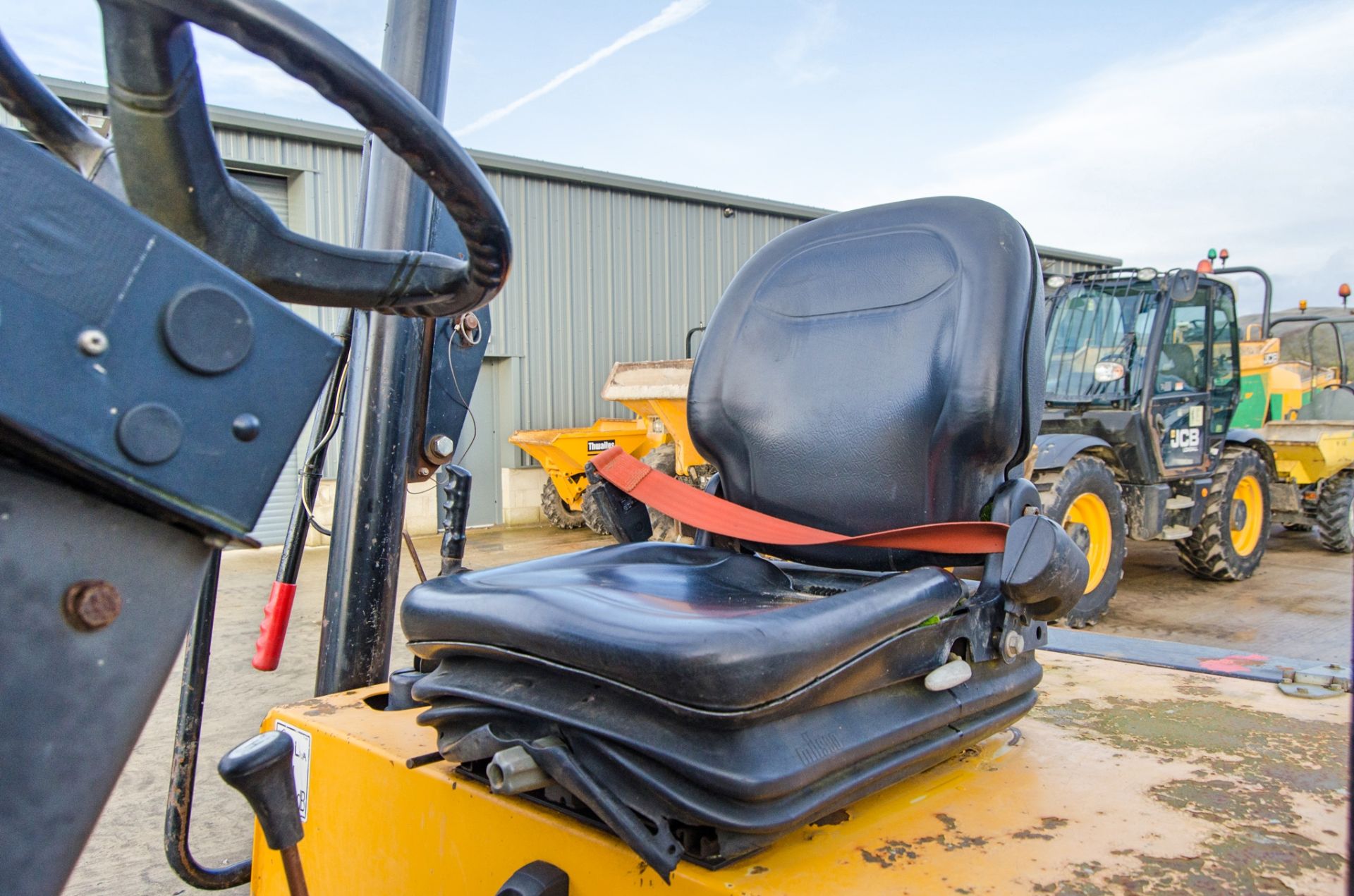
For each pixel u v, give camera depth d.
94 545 0.43
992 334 1.13
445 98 1.53
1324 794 0.99
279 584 1.46
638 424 7.75
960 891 0.77
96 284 0.42
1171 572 6.68
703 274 11.00
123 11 0.45
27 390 0.39
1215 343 5.84
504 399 9.79
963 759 1.09
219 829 2.50
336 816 1.12
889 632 0.89
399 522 1.56
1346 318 8.52
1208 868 0.82
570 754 0.82
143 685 0.45
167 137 0.50
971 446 1.14
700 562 1.28
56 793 0.42
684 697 0.75
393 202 1.46
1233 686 1.43
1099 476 4.56
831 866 0.81
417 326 1.55
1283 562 7.29
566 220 9.97
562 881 0.84
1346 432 7.41
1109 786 1.01
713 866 0.79
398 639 4.21
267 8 0.46
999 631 1.06
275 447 0.48
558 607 0.86
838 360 1.28
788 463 1.32
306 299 0.60
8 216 0.40
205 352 0.45
